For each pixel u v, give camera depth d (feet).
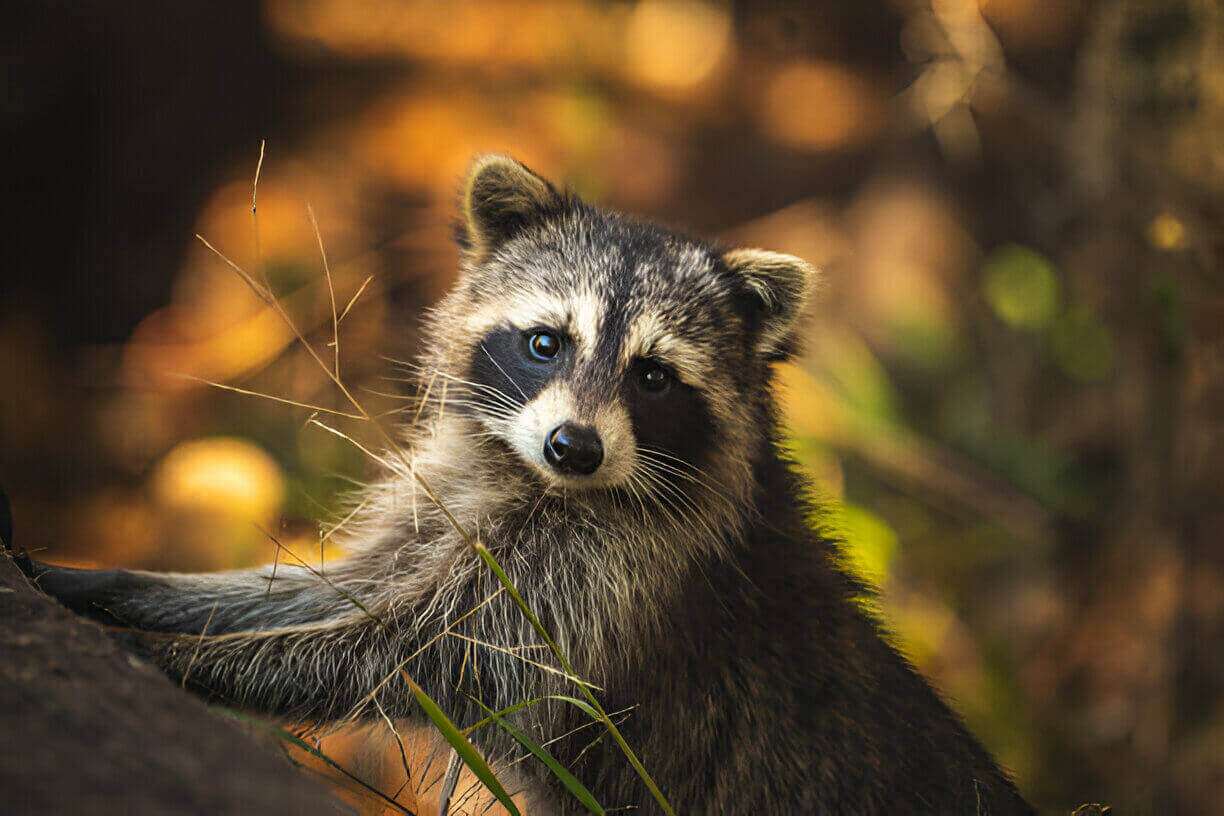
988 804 12.56
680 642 11.91
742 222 34.60
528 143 31.68
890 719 12.31
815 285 13.10
